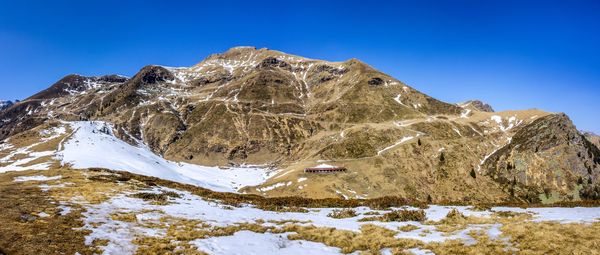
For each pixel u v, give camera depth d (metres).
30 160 110.88
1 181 40.91
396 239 22.69
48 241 20.31
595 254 17.69
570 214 26.89
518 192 197.38
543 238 20.42
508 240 20.89
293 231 26.38
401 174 199.38
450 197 190.62
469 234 22.89
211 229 25.72
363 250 21.41
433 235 23.56
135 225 25.59
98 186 39.78
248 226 27.02
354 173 197.38
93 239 21.59
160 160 172.25
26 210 25.73
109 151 128.50
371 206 36.75
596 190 196.50
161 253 20.39
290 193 178.25
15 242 19.56
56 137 148.38
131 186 41.88
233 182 199.62
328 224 28.31
